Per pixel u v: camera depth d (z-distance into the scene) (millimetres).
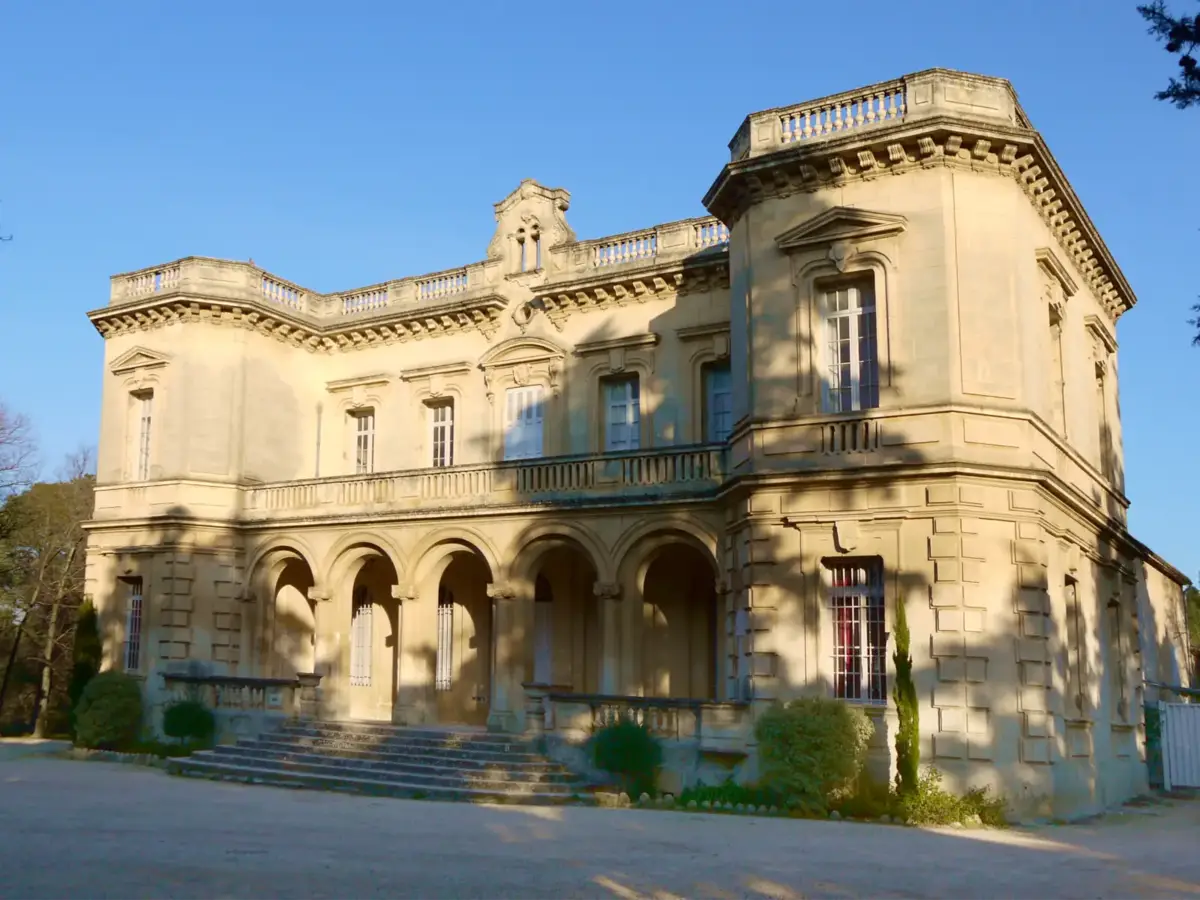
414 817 19484
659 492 26500
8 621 47438
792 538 22953
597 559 27125
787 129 24484
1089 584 26953
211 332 34219
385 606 33969
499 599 28453
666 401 30031
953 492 21500
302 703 29750
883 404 22531
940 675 21062
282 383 35750
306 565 34312
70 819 18625
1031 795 20688
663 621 29062
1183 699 36250
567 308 32031
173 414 33750
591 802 22109
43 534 49531
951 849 16469
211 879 13312
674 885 13219
